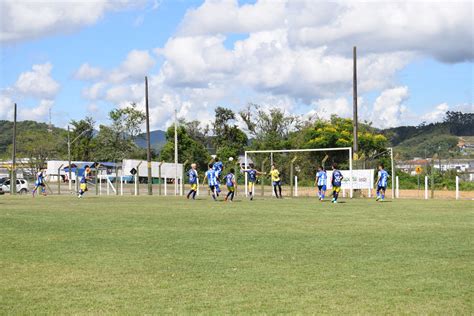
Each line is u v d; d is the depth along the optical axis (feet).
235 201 113.91
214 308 26.89
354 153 144.77
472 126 394.93
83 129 342.64
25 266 37.52
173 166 190.90
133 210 85.46
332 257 40.86
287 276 34.09
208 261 39.29
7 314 25.94
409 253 42.52
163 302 28.07
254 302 27.99
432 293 29.66
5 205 99.09
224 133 335.67
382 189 116.47
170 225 62.69
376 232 55.98
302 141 246.47
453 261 39.04
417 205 98.99
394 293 29.71
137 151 346.33
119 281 32.86
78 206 95.66
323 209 88.38
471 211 84.02
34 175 276.62
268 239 50.67
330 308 26.81
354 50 145.59
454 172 196.34
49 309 26.81
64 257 41.06
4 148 427.33
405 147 361.71
